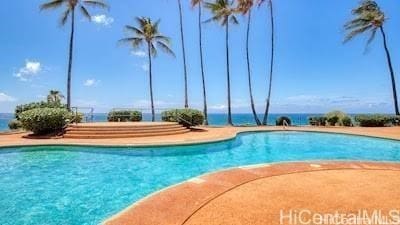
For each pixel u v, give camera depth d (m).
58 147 12.46
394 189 5.74
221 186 5.86
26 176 8.35
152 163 10.29
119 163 10.20
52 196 6.54
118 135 15.22
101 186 7.39
